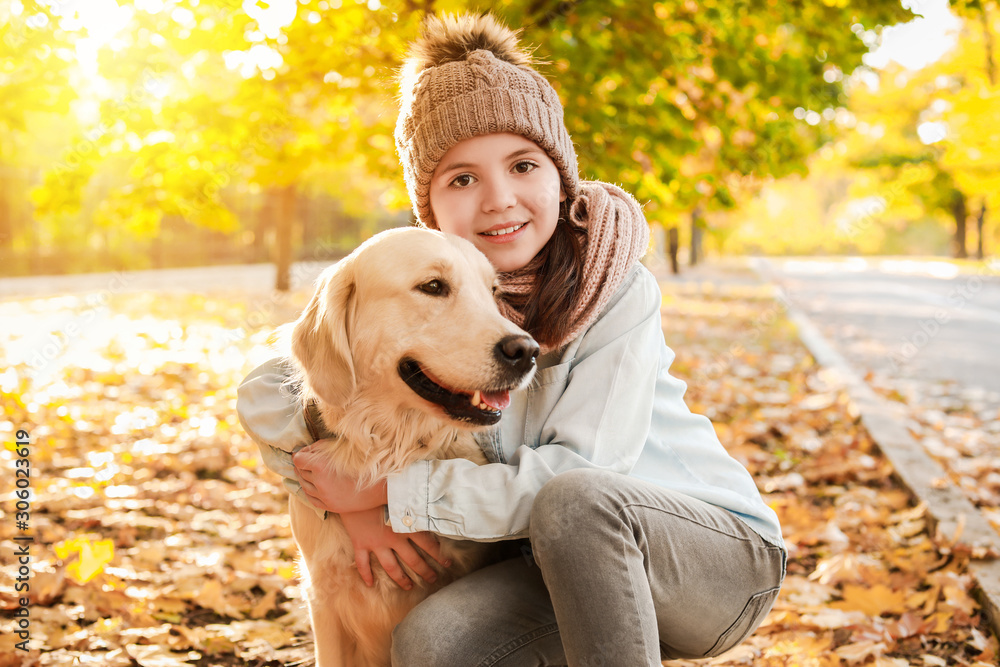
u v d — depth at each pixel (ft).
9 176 76.07
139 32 14.10
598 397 6.11
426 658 5.56
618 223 6.59
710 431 6.86
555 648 5.94
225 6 13.29
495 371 6.05
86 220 90.33
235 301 50.55
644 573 5.14
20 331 35.14
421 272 6.43
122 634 9.08
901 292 65.51
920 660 8.74
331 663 6.93
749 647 9.03
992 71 49.39
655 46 15.49
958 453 16.99
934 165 92.58
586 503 5.09
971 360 29.99
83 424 18.70
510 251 6.89
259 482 15.17
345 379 6.57
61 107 15.90
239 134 16.01
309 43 14.14
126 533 12.17
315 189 65.00
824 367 26.30
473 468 5.99
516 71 6.86
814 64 18.12
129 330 36.55
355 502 6.48
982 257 130.93
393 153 16.43
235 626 9.55
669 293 60.80
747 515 6.12
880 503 13.57
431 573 6.68
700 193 18.10
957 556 10.65
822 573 10.76
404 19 13.61
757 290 65.82
